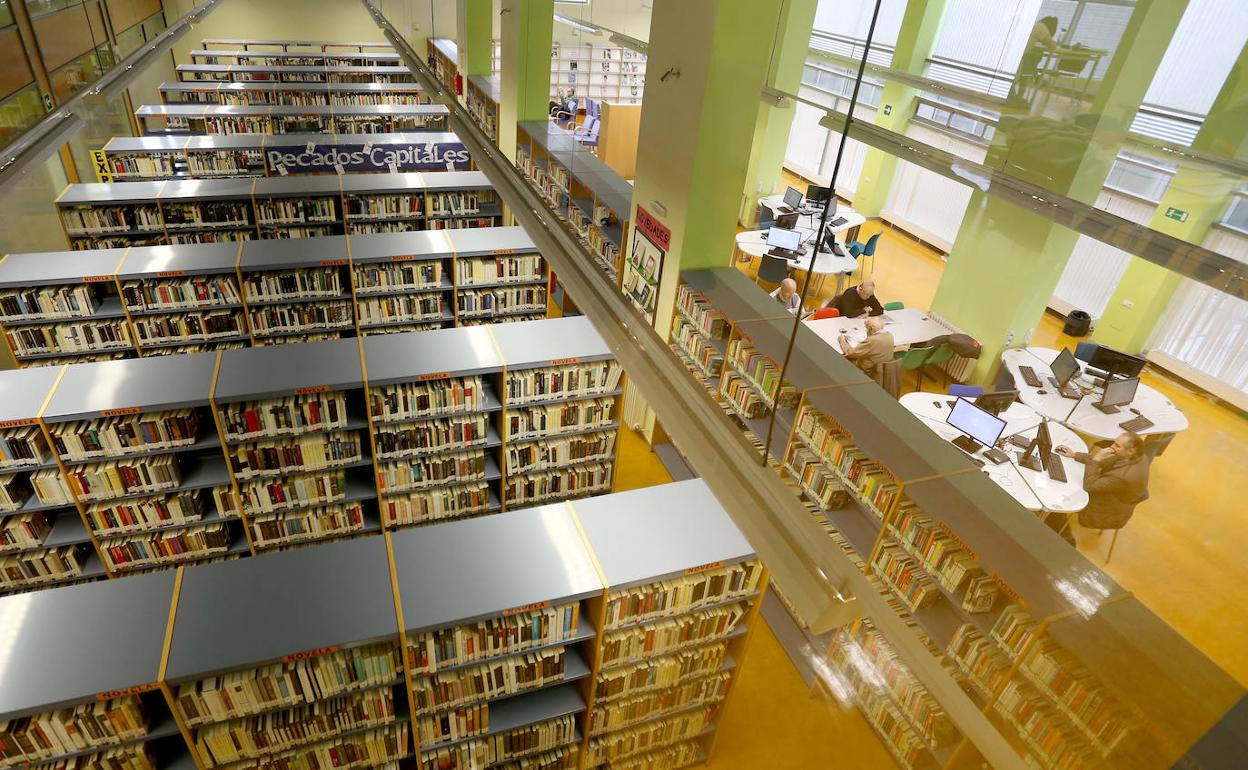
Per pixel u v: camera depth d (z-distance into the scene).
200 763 3.36
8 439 4.58
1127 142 5.79
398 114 13.02
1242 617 5.14
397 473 5.63
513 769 4.17
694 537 4.01
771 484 2.13
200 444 5.08
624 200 8.25
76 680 2.98
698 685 4.35
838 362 5.59
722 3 5.09
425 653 3.48
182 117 12.98
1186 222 5.66
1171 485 6.44
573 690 4.23
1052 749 3.47
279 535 5.53
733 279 6.41
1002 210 7.27
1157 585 5.40
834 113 6.32
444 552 3.75
